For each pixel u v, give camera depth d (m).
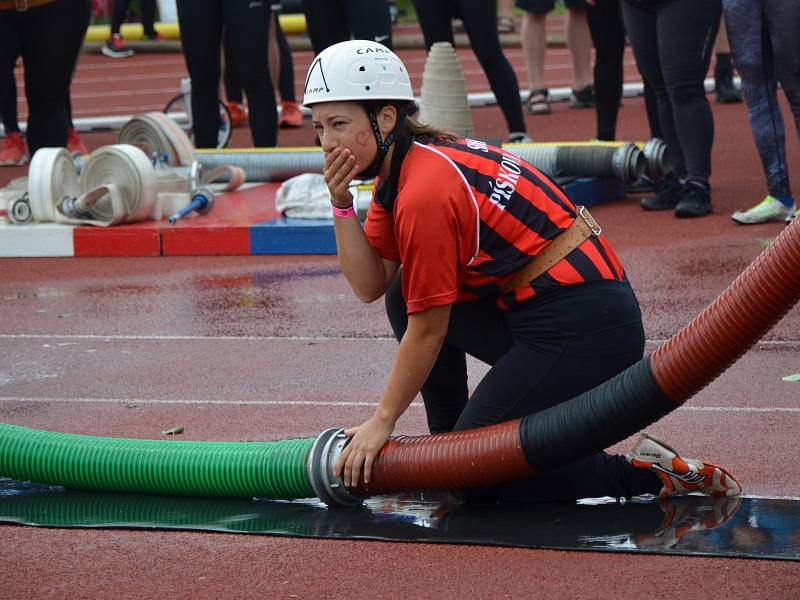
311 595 12.79
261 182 39.78
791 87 29.91
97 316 26.25
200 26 38.91
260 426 18.62
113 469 15.98
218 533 14.57
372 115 13.66
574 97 55.75
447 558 13.52
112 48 84.75
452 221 13.52
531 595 12.52
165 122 39.28
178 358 22.77
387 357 22.20
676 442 17.11
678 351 13.31
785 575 12.69
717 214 33.19
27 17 35.03
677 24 31.33
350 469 14.70
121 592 13.09
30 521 15.13
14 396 20.75
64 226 33.50
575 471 14.87
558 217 14.23
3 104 47.41
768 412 18.19
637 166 34.47
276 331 24.42
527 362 14.35
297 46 82.44
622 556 13.33
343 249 14.59
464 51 80.88
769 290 12.86
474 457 14.18
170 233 32.62
